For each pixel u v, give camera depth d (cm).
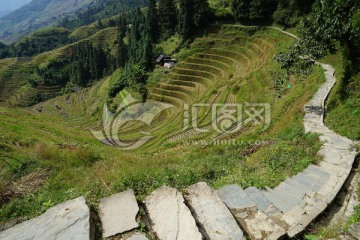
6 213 710
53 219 488
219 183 892
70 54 16188
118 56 10269
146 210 538
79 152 1585
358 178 931
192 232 471
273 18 6038
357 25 1872
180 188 627
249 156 1472
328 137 1334
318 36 2119
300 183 851
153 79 6512
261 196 658
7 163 1253
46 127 3075
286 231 544
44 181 1070
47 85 13900
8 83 13900
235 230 496
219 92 4684
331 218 699
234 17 6981
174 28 8269
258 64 4981
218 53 6366
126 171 1003
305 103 2019
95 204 558
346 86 2012
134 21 10131
